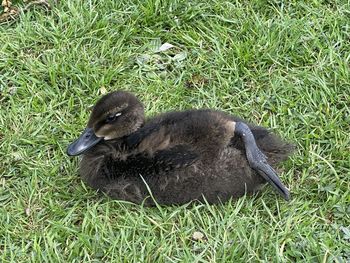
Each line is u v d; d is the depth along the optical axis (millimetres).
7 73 1376
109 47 1405
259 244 1160
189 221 1188
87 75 1365
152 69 1382
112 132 1219
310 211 1200
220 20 1435
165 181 1192
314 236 1171
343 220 1193
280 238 1167
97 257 1163
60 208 1213
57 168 1261
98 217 1196
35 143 1294
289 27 1409
